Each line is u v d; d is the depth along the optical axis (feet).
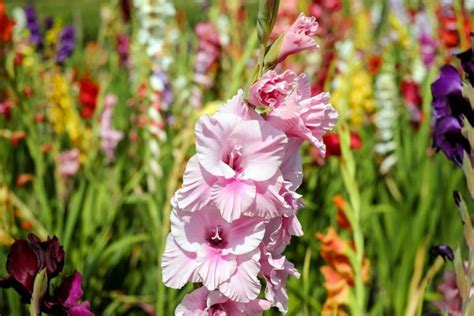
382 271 15.03
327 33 18.63
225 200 5.19
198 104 19.27
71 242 13.75
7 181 15.58
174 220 5.44
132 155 17.88
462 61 7.38
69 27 22.62
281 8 17.01
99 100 17.07
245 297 5.34
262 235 5.32
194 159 5.29
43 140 18.24
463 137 7.47
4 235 12.78
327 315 10.30
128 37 22.76
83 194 15.28
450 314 9.25
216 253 5.40
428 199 15.31
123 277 14.93
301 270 14.06
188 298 5.69
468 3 21.26
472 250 7.43
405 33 23.13
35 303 5.93
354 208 9.75
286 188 5.34
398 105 20.18
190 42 25.77
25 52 18.94
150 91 16.67
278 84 5.27
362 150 17.58
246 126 5.28
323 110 5.35
